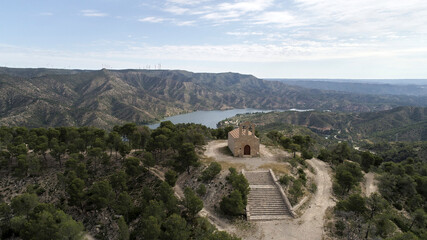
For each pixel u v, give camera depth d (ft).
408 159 377.50
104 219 184.65
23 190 221.46
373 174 294.66
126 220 175.22
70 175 201.98
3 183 228.43
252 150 270.05
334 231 158.30
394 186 245.45
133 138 290.35
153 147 261.65
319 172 267.39
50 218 139.23
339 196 211.00
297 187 191.62
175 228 136.87
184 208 184.03
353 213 163.32
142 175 240.12
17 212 165.17
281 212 179.52
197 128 392.68
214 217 174.70
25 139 287.89
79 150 275.59
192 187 213.46
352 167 254.27
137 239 157.99
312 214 178.09
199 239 133.08
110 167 255.91
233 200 167.32
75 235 138.10
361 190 237.86
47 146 260.42
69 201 184.65
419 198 229.45
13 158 269.44
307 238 151.74
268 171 227.20
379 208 171.83
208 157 265.95
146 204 174.29
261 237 152.97
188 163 229.25
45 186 224.53
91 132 294.05
